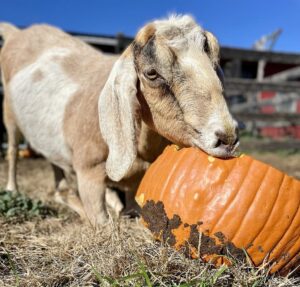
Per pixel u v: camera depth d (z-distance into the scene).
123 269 0.47
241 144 2.19
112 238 0.56
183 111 0.51
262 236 0.48
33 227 0.70
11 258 0.56
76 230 0.67
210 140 0.49
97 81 0.72
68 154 0.78
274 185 0.48
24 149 1.86
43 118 0.81
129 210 0.76
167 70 0.52
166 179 0.53
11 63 0.97
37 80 0.84
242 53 2.13
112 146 0.60
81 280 0.47
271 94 3.91
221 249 0.48
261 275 0.47
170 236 0.51
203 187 0.49
